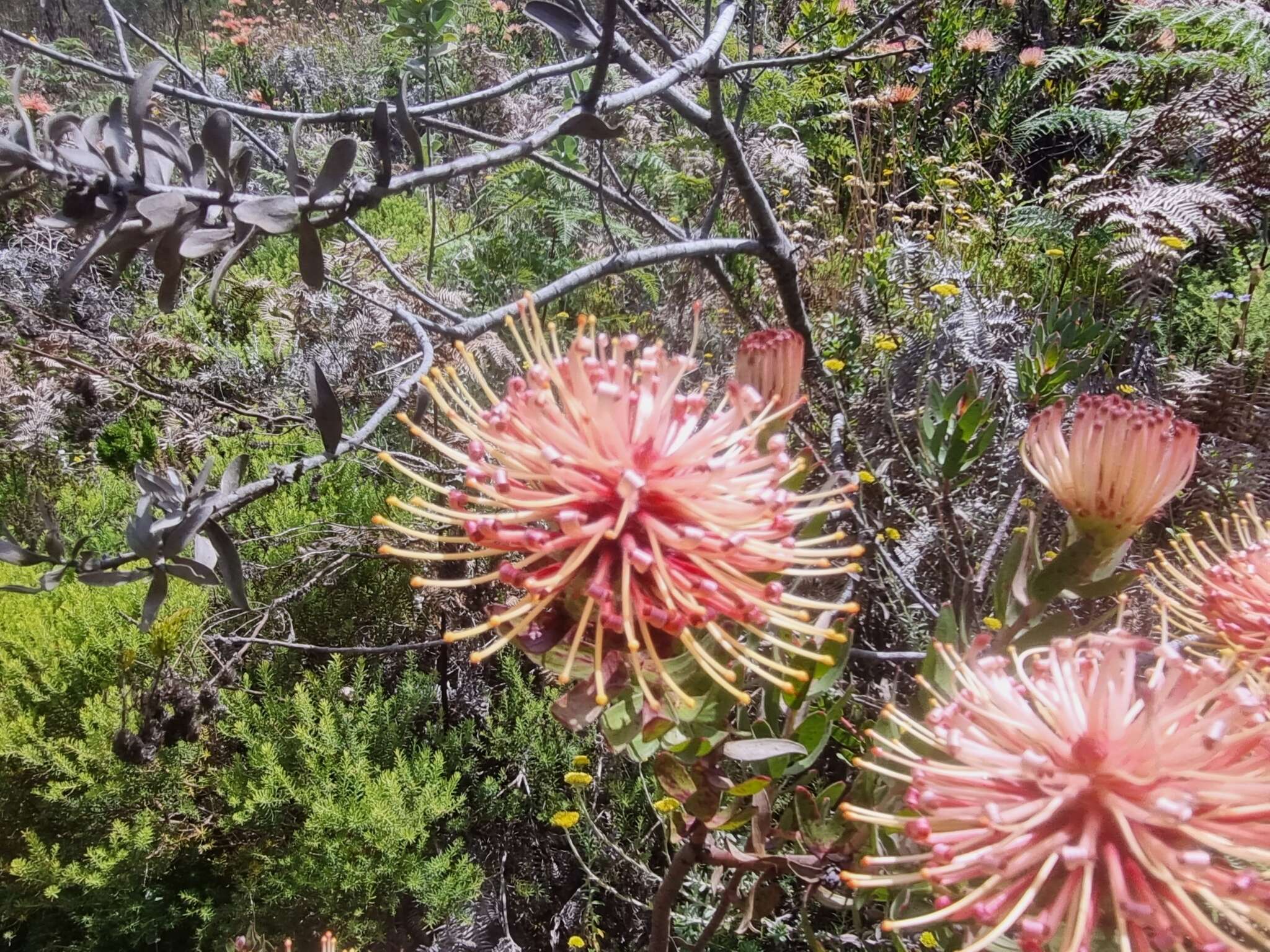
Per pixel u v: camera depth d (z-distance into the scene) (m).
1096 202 0.71
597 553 0.22
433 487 0.23
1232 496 0.51
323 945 0.38
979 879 0.21
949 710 0.22
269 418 0.59
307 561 0.63
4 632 0.60
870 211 0.85
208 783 0.55
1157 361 0.67
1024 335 0.65
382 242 0.87
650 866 0.56
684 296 0.73
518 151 0.25
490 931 0.53
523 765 0.56
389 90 1.29
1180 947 0.19
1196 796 0.20
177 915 0.51
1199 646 0.29
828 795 0.28
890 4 1.19
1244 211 0.75
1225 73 0.82
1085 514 0.26
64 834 0.56
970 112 1.14
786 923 0.47
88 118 0.20
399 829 0.48
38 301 0.82
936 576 0.51
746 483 0.23
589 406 0.22
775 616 0.21
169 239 0.20
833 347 0.59
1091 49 1.03
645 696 0.21
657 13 0.63
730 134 0.46
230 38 1.59
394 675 0.64
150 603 0.24
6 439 0.74
